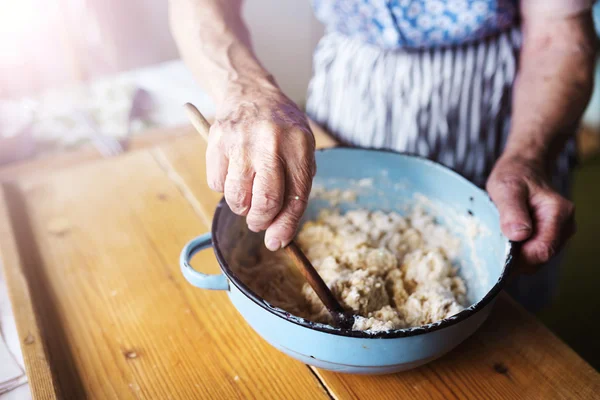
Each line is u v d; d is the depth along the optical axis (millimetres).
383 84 926
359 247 688
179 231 778
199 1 780
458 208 702
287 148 522
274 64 1917
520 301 1053
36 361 575
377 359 484
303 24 1866
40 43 1415
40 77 1441
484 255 666
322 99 1032
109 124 1078
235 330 627
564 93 790
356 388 560
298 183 524
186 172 899
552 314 1469
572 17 812
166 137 1017
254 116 548
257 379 573
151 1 1541
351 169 746
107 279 699
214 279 535
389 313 573
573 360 587
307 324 471
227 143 529
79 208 820
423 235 736
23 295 655
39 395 542
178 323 637
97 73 1538
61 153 979
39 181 875
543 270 1056
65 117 1120
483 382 566
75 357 599
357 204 778
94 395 561
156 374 580
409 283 662
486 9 816
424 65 896
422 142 946
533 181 677
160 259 730
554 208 651
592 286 1547
